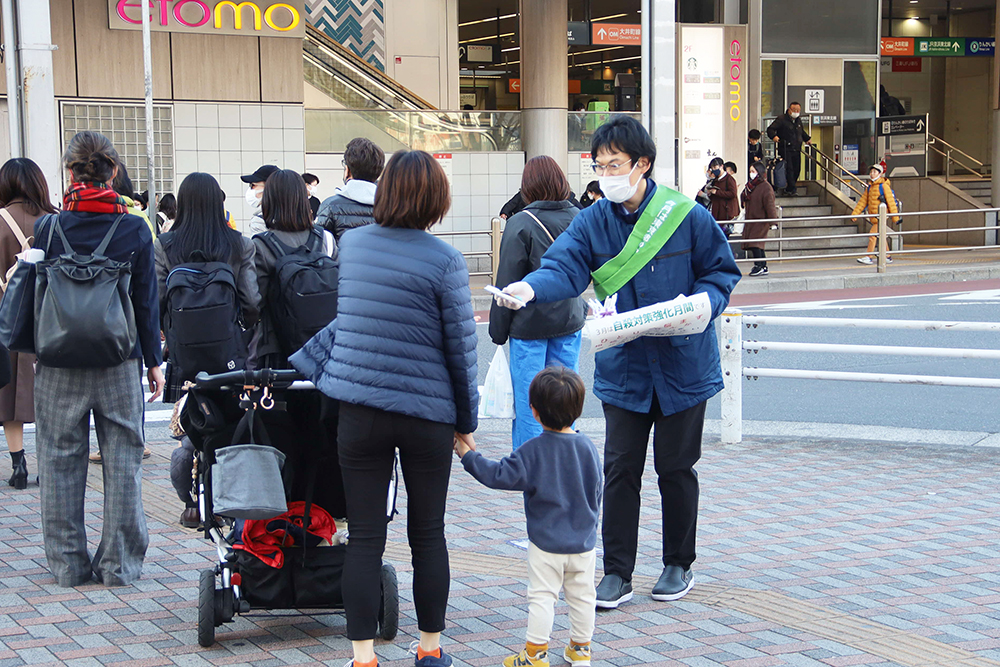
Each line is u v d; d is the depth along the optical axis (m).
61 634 4.40
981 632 4.43
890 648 4.27
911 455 7.67
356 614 3.79
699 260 4.79
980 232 23.72
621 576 4.82
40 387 4.86
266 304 5.03
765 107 25.81
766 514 6.20
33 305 4.76
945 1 32.97
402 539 5.77
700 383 4.80
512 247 5.91
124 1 18.19
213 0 18.72
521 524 6.07
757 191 19.30
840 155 26.39
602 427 8.80
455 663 4.14
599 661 4.16
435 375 3.76
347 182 6.03
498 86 33.28
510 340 6.07
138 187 18.66
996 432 8.45
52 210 6.52
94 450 7.78
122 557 4.99
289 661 4.14
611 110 23.58
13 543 5.69
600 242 4.79
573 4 28.97
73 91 18.03
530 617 4.03
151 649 4.25
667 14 16.16
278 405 4.25
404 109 20.53
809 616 4.62
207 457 4.43
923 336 12.93
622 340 4.57
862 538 5.73
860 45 26.33
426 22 24.34
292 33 19.31
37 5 13.73
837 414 9.25
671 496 4.88
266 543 4.27
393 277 3.73
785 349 8.02
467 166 20.95
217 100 18.97
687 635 4.43
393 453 3.87
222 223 4.98
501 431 8.62
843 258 22.31
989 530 5.86
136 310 4.84
